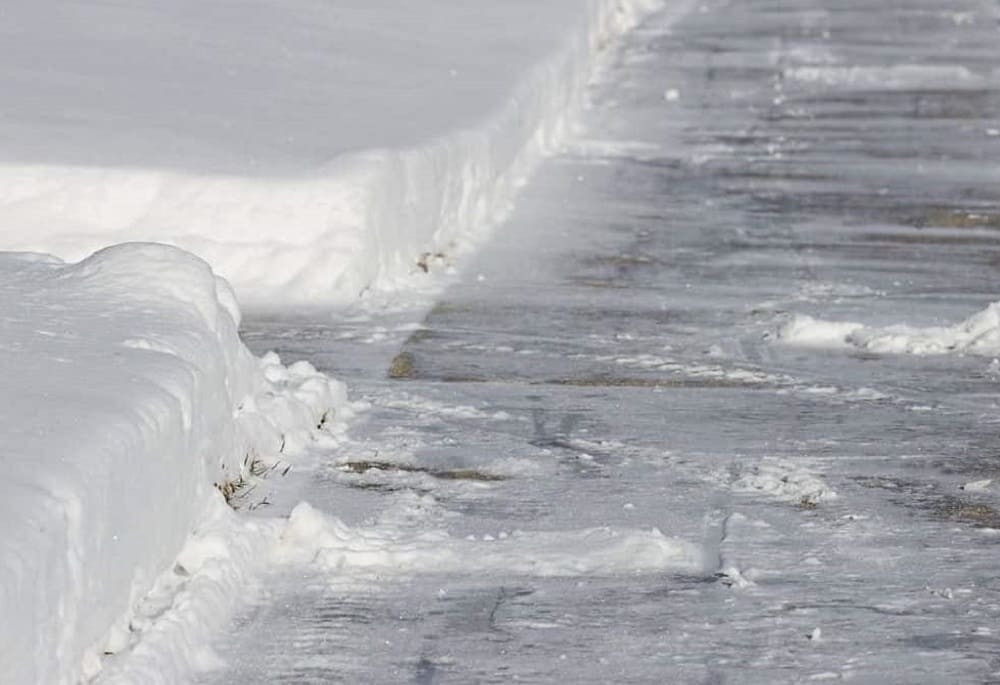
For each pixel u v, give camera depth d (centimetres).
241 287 3036
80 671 1323
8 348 1706
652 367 2648
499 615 1580
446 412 2338
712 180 4547
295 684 1413
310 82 4297
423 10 5831
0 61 4150
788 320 2967
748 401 2442
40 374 1617
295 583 1652
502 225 3922
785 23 7662
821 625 1562
